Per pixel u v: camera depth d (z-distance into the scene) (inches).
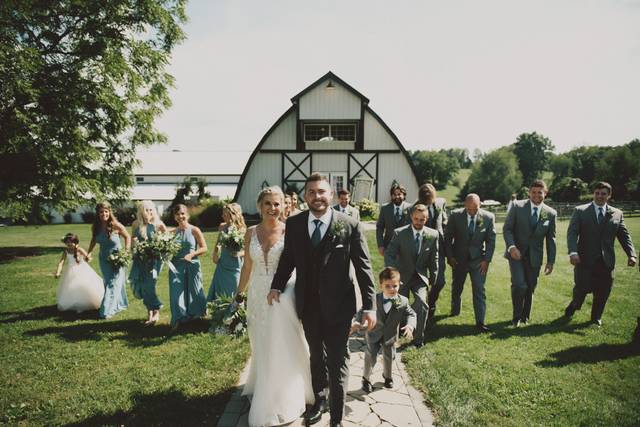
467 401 136.9
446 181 3966.5
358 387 149.1
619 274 339.0
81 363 172.9
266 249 137.8
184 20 683.4
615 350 181.2
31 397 144.8
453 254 224.1
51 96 563.5
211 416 130.9
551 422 125.0
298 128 937.5
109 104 592.4
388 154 946.1
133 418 129.8
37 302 278.4
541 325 217.0
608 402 136.3
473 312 242.1
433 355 175.9
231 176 1553.9
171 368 166.2
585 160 2987.2
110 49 603.2
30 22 569.0
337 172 951.6
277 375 124.2
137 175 1560.0
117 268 245.6
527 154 3508.9
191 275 220.2
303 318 127.6
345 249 123.9
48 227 1099.3
